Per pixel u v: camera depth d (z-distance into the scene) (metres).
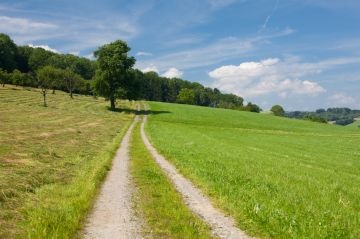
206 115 128.12
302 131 104.75
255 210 13.64
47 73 164.38
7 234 10.73
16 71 178.00
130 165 25.75
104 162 25.34
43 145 34.47
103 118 91.38
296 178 23.14
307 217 13.14
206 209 14.62
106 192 17.09
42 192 15.95
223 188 17.28
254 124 114.56
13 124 59.47
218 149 40.44
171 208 14.34
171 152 32.50
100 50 119.06
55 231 10.87
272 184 19.39
